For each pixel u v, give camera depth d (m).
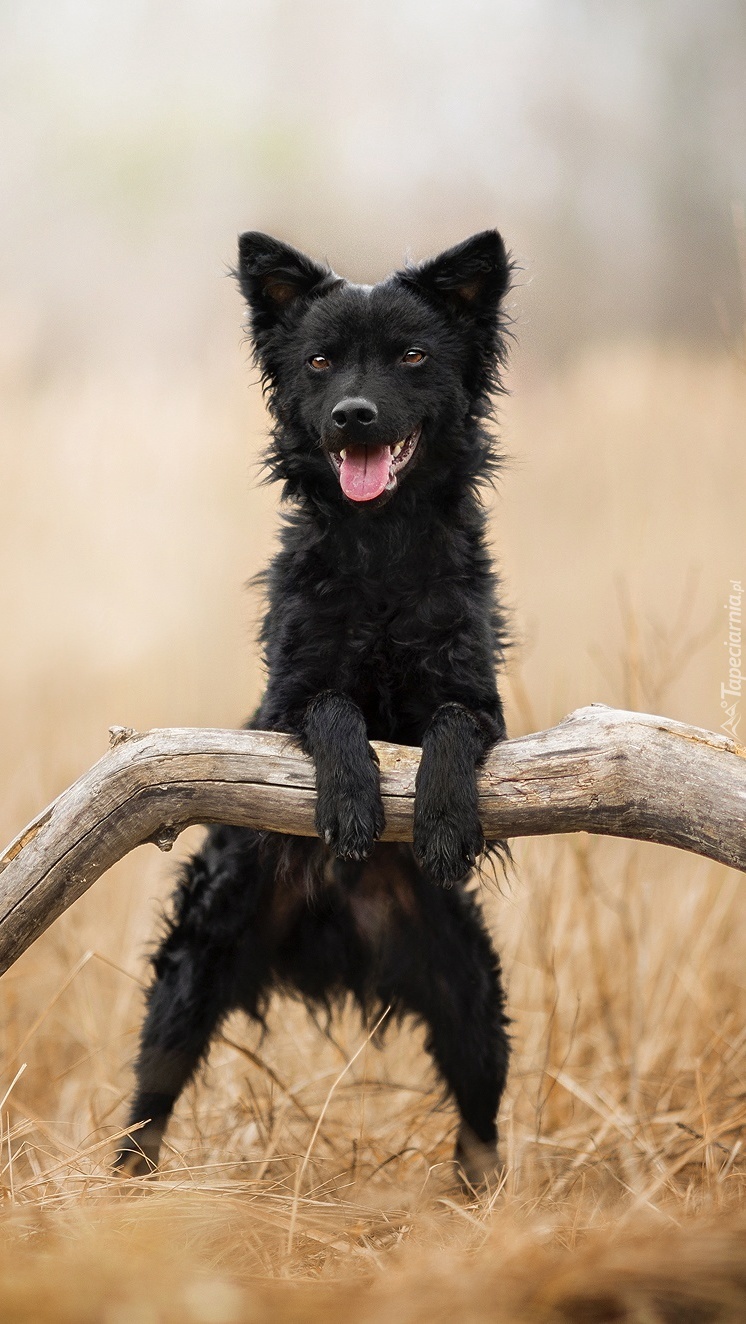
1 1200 6.35
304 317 8.80
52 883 6.59
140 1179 6.57
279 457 8.91
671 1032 9.95
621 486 17.55
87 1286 4.68
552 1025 9.49
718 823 6.12
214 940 8.35
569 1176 7.79
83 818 6.58
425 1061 10.65
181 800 6.71
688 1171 7.79
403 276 8.77
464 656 8.00
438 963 8.40
